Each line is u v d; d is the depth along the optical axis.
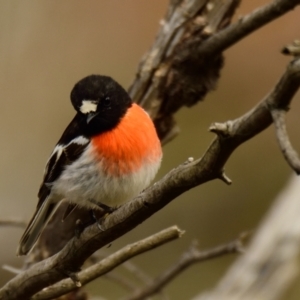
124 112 8.23
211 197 16.50
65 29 15.58
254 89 15.84
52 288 7.06
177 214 16.38
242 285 10.98
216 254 8.85
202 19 8.86
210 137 16.41
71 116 15.70
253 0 14.45
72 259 6.69
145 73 9.09
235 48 15.76
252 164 16.59
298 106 16.03
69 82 15.54
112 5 15.94
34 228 8.74
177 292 15.59
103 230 6.46
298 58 5.13
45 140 15.80
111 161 8.10
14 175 16.02
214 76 9.07
